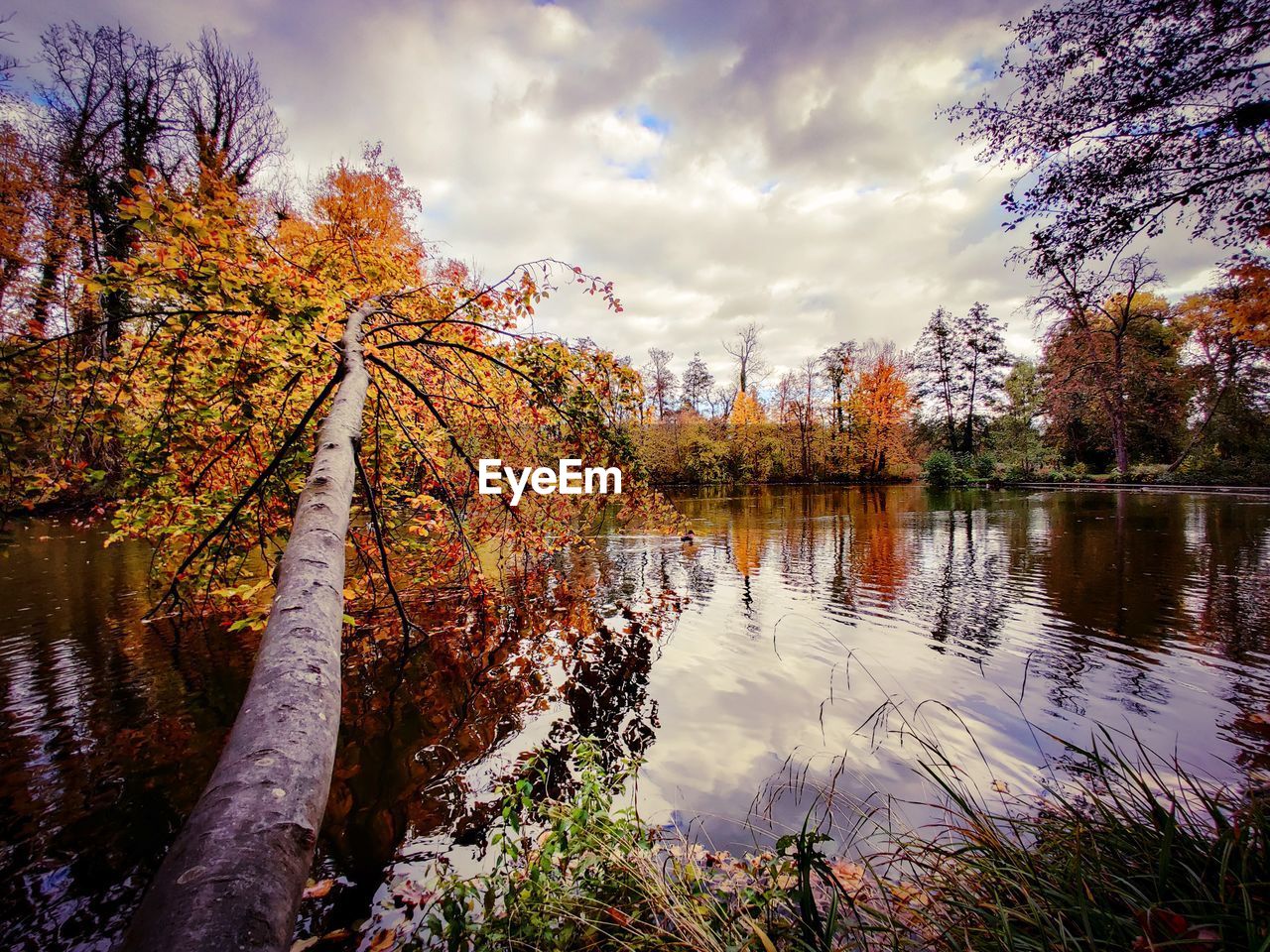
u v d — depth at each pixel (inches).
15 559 398.6
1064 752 145.5
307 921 96.7
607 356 199.5
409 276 227.9
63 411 142.9
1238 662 200.2
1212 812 72.1
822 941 69.5
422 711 179.3
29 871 110.0
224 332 140.9
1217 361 962.1
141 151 572.4
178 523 183.8
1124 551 399.9
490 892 89.3
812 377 1625.2
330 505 82.0
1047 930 63.6
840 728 163.8
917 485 1332.4
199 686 191.6
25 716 171.8
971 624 256.7
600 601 310.3
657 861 102.8
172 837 119.8
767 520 665.0
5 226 370.0
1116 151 195.5
